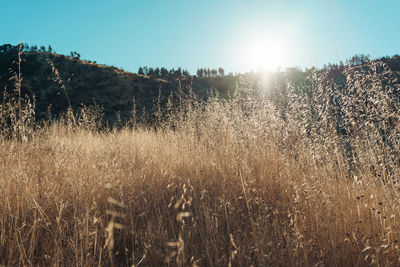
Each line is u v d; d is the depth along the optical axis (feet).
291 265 5.98
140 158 15.98
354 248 6.53
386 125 9.08
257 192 9.53
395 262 6.09
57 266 5.48
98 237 6.53
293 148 13.67
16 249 6.09
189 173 12.41
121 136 24.35
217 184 11.09
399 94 9.17
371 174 9.12
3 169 9.67
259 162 13.05
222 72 227.20
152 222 8.02
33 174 9.67
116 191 9.36
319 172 10.12
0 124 11.94
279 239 6.97
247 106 17.12
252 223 7.12
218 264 5.83
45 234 6.84
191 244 6.91
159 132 24.31
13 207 7.65
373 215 7.34
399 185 7.82
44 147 14.62
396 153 8.49
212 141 17.61
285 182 10.66
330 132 10.69
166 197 9.95
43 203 7.87
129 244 7.47
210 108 21.20
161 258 6.42
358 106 10.03
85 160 12.18
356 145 10.14
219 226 7.94
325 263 6.31
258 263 6.00
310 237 7.19
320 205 7.87
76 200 8.18
